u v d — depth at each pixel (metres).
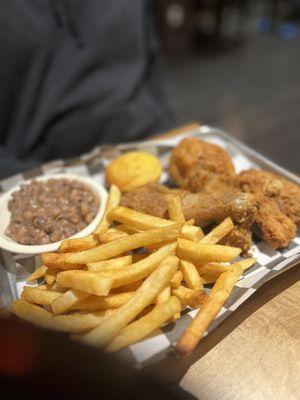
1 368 0.16
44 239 0.27
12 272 0.27
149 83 0.59
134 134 0.53
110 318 0.21
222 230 0.25
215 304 0.21
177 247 0.23
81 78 0.51
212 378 0.20
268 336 0.22
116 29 0.52
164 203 0.28
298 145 0.69
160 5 0.90
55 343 0.18
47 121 0.51
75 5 0.49
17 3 0.47
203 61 0.97
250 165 0.35
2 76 0.49
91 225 0.27
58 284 0.23
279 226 0.26
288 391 0.19
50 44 0.49
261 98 0.82
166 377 0.20
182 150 0.33
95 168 0.36
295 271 0.25
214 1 1.00
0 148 0.52
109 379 0.17
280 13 1.10
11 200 0.30
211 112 0.78
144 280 0.23
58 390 0.16
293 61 0.94
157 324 0.21
